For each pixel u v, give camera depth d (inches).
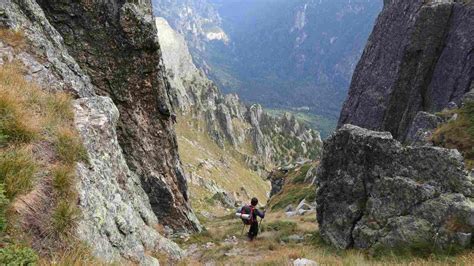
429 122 1622.8
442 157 724.7
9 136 379.9
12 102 415.2
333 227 872.3
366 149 841.5
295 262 583.2
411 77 2546.8
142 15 1057.5
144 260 477.4
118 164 626.2
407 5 2751.0
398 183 757.3
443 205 677.3
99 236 385.4
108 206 447.5
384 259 665.6
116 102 1072.8
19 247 271.0
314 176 2551.7
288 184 2874.0
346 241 824.3
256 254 803.4
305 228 1080.2
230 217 2253.9
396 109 2623.0
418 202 717.3
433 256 625.3
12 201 308.8
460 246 628.7
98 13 1024.2
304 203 1947.6
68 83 714.8
